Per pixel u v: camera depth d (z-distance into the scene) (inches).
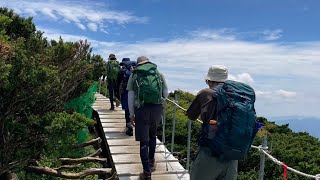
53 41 317.1
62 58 292.2
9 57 215.9
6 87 215.0
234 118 153.0
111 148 346.6
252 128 155.3
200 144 166.1
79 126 237.5
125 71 384.5
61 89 269.3
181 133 617.9
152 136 261.4
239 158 156.3
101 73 537.6
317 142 751.1
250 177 502.9
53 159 313.4
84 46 311.1
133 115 242.8
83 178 319.9
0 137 241.6
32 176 295.7
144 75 239.3
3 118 233.6
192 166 171.5
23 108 240.2
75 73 302.7
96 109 590.6
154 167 277.7
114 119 501.0
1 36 213.8
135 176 274.2
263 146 172.1
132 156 322.0
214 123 158.2
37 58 235.8
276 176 508.4
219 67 172.6
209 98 163.9
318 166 537.3
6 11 294.2
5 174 261.6
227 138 153.7
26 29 296.4
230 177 165.9
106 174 305.1
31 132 244.8
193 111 170.9
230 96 156.4
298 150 590.9
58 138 245.4
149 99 236.5
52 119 239.0
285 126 911.0
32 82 225.1
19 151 249.0
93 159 338.6
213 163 161.2
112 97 576.1
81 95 382.6
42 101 248.5
